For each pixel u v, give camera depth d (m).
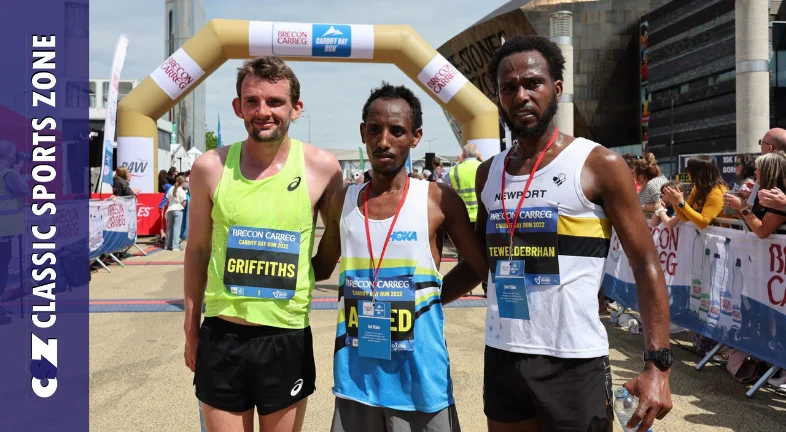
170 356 4.84
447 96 10.08
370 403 2.07
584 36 41.50
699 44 36.50
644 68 41.69
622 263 5.91
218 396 2.23
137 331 5.65
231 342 2.23
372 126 2.07
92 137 20.20
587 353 1.90
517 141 2.06
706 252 4.55
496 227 2.05
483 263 2.21
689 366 4.63
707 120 36.53
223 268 2.25
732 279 4.18
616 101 42.34
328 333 5.57
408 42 9.75
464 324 6.04
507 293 2.00
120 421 3.52
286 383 2.25
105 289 7.94
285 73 2.21
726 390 4.06
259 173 2.29
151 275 9.21
